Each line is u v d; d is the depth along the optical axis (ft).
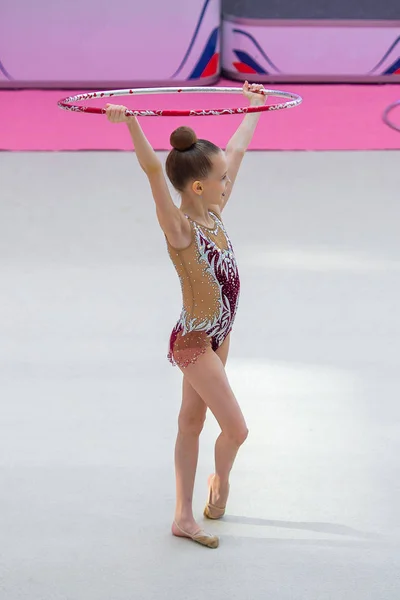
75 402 46.80
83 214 76.02
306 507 38.17
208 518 37.35
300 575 33.81
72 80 114.11
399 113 106.11
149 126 99.96
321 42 115.03
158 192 31.40
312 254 67.51
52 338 54.08
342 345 53.36
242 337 54.08
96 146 94.68
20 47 112.16
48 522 36.99
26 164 88.84
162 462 41.34
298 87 115.96
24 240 70.18
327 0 113.39
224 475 35.96
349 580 33.55
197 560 34.68
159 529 36.65
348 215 76.02
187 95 113.09
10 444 42.83
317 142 96.48
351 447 42.70
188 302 33.53
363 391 47.98
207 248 32.73
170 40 111.96
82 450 42.32
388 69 116.88
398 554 35.09
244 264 65.46
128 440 43.19
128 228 73.00
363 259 66.69
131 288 61.46
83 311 57.82
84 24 111.04
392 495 39.04
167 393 47.78
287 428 44.19
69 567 34.24
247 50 115.24
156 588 33.04
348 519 37.35
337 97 112.16
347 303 59.21
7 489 39.24
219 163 32.35
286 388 48.03
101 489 39.27
